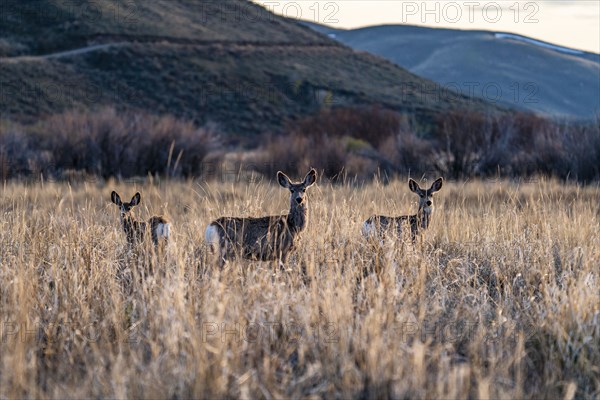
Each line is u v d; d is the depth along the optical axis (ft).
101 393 48.21
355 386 48.16
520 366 51.62
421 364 47.62
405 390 46.83
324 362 51.06
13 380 48.34
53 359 55.42
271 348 54.49
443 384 46.47
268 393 46.98
